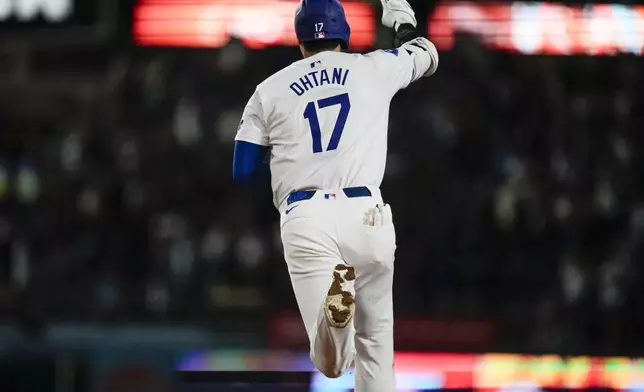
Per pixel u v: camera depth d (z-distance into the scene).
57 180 61.00
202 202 59.28
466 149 60.44
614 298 55.22
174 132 61.16
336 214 19.30
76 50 65.44
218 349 46.00
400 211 58.00
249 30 62.94
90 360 44.41
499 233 57.97
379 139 19.84
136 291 56.81
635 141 62.22
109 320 52.75
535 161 60.25
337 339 18.19
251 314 53.00
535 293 56.06
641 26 62.91
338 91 19.73
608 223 58.22
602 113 62.66
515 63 64.31
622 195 59.34
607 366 45.62
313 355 19.05
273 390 42.81
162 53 64.38
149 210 59.00
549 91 62.66
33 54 66.25
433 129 60.59
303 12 20.36
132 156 60.41
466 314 53.03
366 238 19.30
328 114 19.59
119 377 43.94
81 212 59.22
